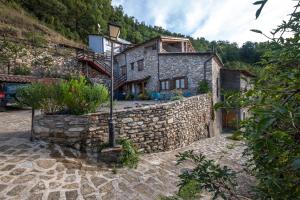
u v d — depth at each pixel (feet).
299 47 3.66
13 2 122.11
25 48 66.54
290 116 2.62
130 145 21.86
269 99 3.41
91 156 20.52
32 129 21.17
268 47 4.35
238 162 26.20
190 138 35.70
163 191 16.97
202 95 43.91
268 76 4.08
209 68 52.31
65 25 149.18
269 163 3.93
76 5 157.69
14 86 43.68
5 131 24.54
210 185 4.69
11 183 14.55
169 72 60.54
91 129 21.68
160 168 20.92
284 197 3.48
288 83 3.34
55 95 22.20
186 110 34.50
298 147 3.19
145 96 65.36
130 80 74.84
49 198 13.83
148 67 67.97
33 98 21.22
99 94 22.82
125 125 23.82
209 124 46.50
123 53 81.46
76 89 22.02
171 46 71.56
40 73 67.72
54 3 142.72
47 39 81.61
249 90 3.80
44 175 15.94
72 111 22.41
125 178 17.71
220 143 37.32
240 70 57.82
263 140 3.24
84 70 81.76
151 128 26.07
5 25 81.71
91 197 14.60
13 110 42.19
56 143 21.07
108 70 86.02
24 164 16.79
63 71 74.95
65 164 17.94
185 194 13.70
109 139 21.50
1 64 59.52
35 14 135.95
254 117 3.81
